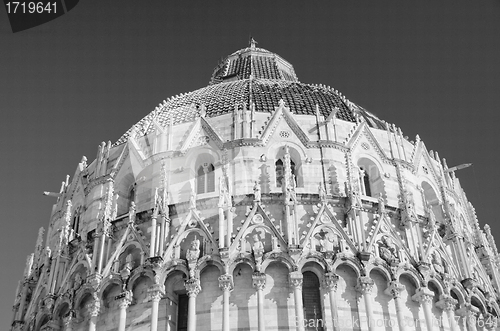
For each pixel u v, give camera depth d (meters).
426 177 52.06
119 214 48.91
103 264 43.59
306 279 41.09
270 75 72.19
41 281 48.28
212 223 43.59
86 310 42.97
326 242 41.78
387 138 51.56
